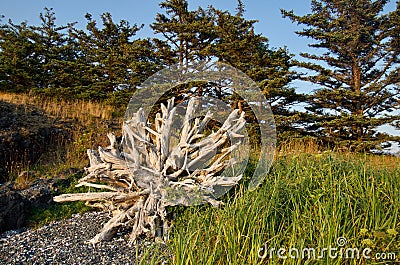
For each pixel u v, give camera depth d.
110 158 4.61
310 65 17.05
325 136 16.62
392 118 16.19
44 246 4.36
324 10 18.39
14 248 4.31
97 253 4.07
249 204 3.89
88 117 12.11
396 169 5.15
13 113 10.40
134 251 4.10
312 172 4.69
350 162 5.32
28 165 8.24
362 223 3.49
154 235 4.38
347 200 3.74
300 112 16.28
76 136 10.23
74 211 5.89
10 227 5.16
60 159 8.88
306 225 3.47
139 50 17.06
